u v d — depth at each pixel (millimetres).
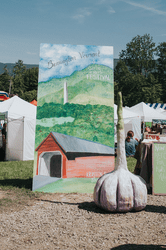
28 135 14102
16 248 3307
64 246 3361
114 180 4750
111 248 3299
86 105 6699
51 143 6520
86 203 5344
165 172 6176
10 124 14031
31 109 15188
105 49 6863
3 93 25203
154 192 6105
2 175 8617
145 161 6348
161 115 20469
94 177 6516
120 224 4141
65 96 6656
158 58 58094
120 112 5086
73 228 3979
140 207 4723
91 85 6738
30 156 14227
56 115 6613
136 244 3412
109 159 6629
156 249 3254
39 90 6602
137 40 58375
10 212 4734
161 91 53406
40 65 6633
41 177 6398
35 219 4383
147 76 55312
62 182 6414
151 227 4012
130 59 57875
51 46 6699
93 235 3709
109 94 6785
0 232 3820
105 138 6680
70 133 6605
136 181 4789
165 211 4805
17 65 90500
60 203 5348
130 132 13391
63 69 6691
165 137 8727
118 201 4629
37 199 5668
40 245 3395
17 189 6453
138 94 48812
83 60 6766
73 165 6496
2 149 13969
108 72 6812
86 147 6582
